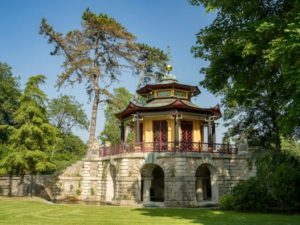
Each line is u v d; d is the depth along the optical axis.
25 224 16.84
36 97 39.56
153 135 35.38
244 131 40.47
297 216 20.34
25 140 37.84
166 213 22.58
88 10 42.19
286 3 15.95
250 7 16.11
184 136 35.50
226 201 24.97
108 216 20.69
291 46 12.54
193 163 30.20
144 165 30.77
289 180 23.66
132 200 30.12
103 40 44.22
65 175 41.03
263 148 36.25
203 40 18.36
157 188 35.78
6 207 25.75
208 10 16.66
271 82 16.66
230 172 31.97
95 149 38.88
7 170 37.72
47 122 40.28
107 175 34.84
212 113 35.81
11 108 53.00
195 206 28.95
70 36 42.28
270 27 14.30
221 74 17.94
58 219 19.09
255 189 23.98
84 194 37.62
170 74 38.97
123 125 38.31
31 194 39.84
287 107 14.12
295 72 12.64
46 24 41.69
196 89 38.47
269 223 17.16
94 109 43.56
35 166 38.19
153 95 37.75
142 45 44.41
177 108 33.34
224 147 32.47
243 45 15.10
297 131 33.72
